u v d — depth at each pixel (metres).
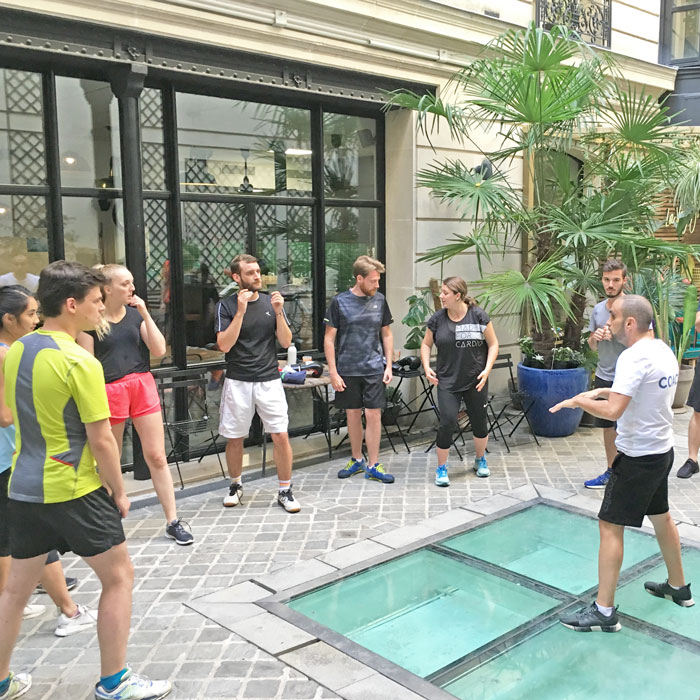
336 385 5.97
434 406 7.12
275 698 3.15
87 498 2.86
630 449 3.60
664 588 3.98
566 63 8.45
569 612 3.92
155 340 4.75
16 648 3.57
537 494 5.73
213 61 5.90
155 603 4.01
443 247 7.32
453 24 7.41
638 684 3.28
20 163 5.42
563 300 6.53
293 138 7.01
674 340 8.66
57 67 5.47
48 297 2.90
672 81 10.35
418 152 7.50
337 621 3.86
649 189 7.50
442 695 3.14
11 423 3.27
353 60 6.78
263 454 6.22
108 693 3.03
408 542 4.80
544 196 7.73
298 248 7.18
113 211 5.91
